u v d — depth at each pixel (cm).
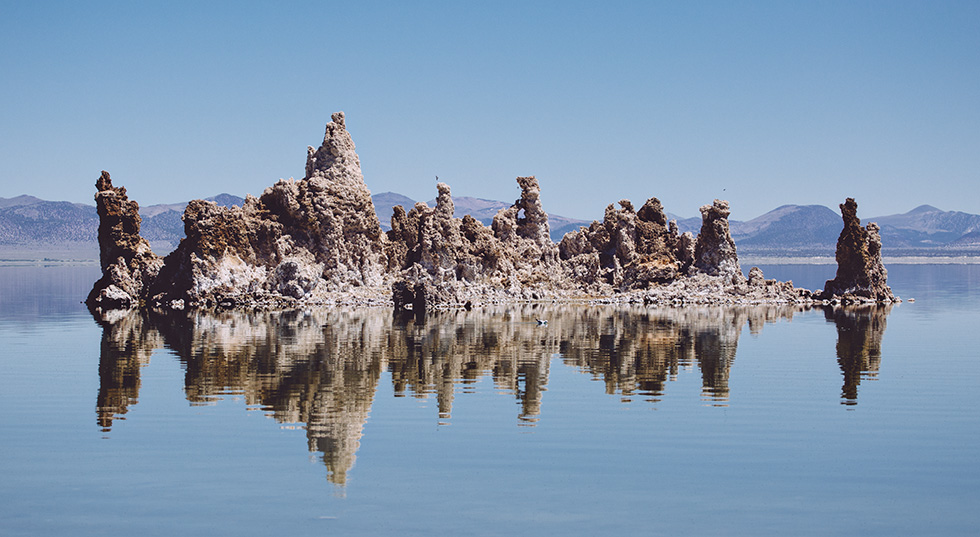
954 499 3828
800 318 11625
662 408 5447
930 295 16775
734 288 15250
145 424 4984
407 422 5069
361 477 4066
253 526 3516
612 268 16825
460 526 3519
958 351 7994
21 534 3447
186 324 10331
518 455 4400
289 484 3975
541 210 16662
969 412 5328
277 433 4800
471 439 4697
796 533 3475
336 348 8125
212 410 5350
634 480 4038
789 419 5150
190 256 13175
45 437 4709
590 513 3650
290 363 7175
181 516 3612
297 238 14075
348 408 5428
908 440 4688
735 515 3641
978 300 15212
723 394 5888
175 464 4247
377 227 15050
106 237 13738
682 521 3578
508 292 15262
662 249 16562
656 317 11819
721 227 15625
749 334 9538
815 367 7044
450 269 14388
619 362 7350
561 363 7288
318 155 14875
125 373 6625
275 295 13212
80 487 3934
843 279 15200
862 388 6091
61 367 6906
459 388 6112
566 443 4619
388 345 8406
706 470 4178
